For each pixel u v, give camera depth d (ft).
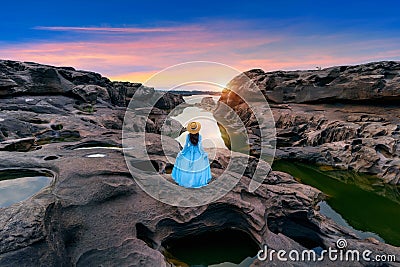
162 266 15.90
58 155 27.99
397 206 32.45
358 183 40.47
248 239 21.84
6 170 23.38
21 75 72.64
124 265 15.66
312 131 63.46
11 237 13.12
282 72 101.04
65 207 17.93
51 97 75.25
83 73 104.58
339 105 77.20
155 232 19.21
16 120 45.06
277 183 30.96
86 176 21.40
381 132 49.90
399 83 64.23
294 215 22.88
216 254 20.70
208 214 21.27
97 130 48.34
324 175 44.37
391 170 41.24
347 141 50.39
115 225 18.07
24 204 15.31
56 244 14.43
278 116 75.15
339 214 30.17
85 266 15.33
